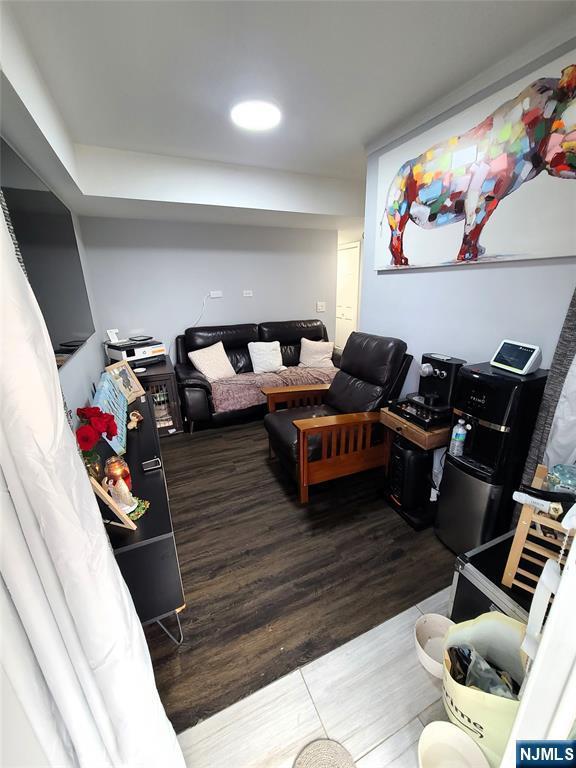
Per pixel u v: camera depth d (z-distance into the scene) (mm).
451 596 1298
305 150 2273
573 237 1251
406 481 1893
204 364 3436
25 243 1241
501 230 1480
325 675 1163
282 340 4043
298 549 1736
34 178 1432
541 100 1260
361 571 1594
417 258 1936
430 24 1158
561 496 1040
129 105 1651
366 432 2129
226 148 2230
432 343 1969
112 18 1087
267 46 1256
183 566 1643
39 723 577
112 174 2236
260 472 2479
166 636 1310
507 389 1345
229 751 976
